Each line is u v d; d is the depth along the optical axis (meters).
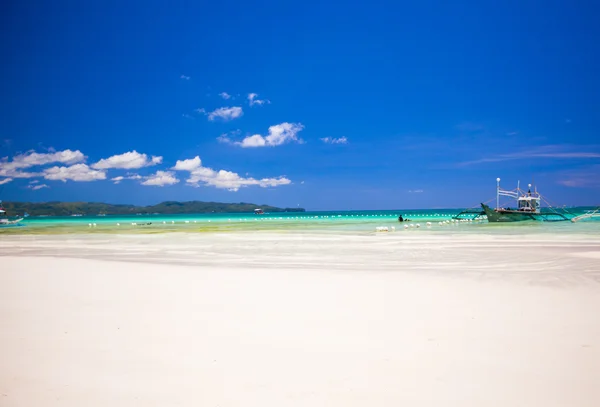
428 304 9.68
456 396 5.13
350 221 84.31
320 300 10.16
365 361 6.20
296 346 6.86
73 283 12.84
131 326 8.02
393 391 5.27
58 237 41.22
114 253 23.67
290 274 14.52
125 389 5.38
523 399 5.06
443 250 23.05
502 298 10.30
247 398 5.11
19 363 6.21
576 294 10.77
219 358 6.36
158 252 24.00
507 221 62.84
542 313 8.80
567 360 6.19
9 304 9.92
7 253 24.64
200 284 12.55
